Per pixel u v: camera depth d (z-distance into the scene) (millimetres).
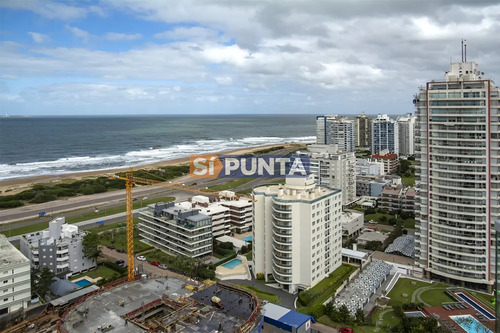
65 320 86375
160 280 108438
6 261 125062
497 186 133000
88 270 162375
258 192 151000
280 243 140250
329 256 151625
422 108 143500
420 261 151125
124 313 89625
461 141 135750
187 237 170375
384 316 122625
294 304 132375
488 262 136125
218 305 90500
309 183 152500
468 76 139500
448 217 140625
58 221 163750
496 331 86312
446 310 125375
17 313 120438
